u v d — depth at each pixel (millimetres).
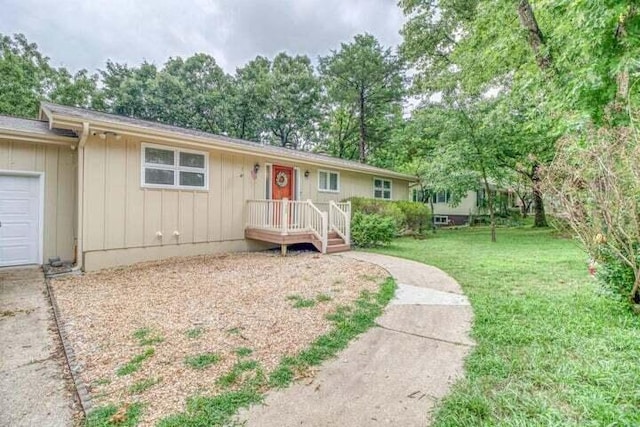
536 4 5488
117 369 2906
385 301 4602
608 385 2350
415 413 2240
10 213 6922
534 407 2168
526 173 13641
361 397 2443
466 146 11789
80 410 2406
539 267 6688
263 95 25797
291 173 11156
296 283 5570
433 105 15875
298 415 2252
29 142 7012
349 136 27453
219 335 3545
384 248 9859
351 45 23641
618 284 3830
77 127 6305
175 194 8070
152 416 2262
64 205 7453
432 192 17219
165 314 4188
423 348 3209
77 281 5906
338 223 9727
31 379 2842
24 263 7059
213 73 26688
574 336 3184
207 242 8680
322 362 2984
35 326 3986
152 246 7695
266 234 8914
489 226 19734
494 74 9422
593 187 3717
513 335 3285
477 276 5984
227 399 2426
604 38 4031
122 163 7211
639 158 3248
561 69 5492
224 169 9039
